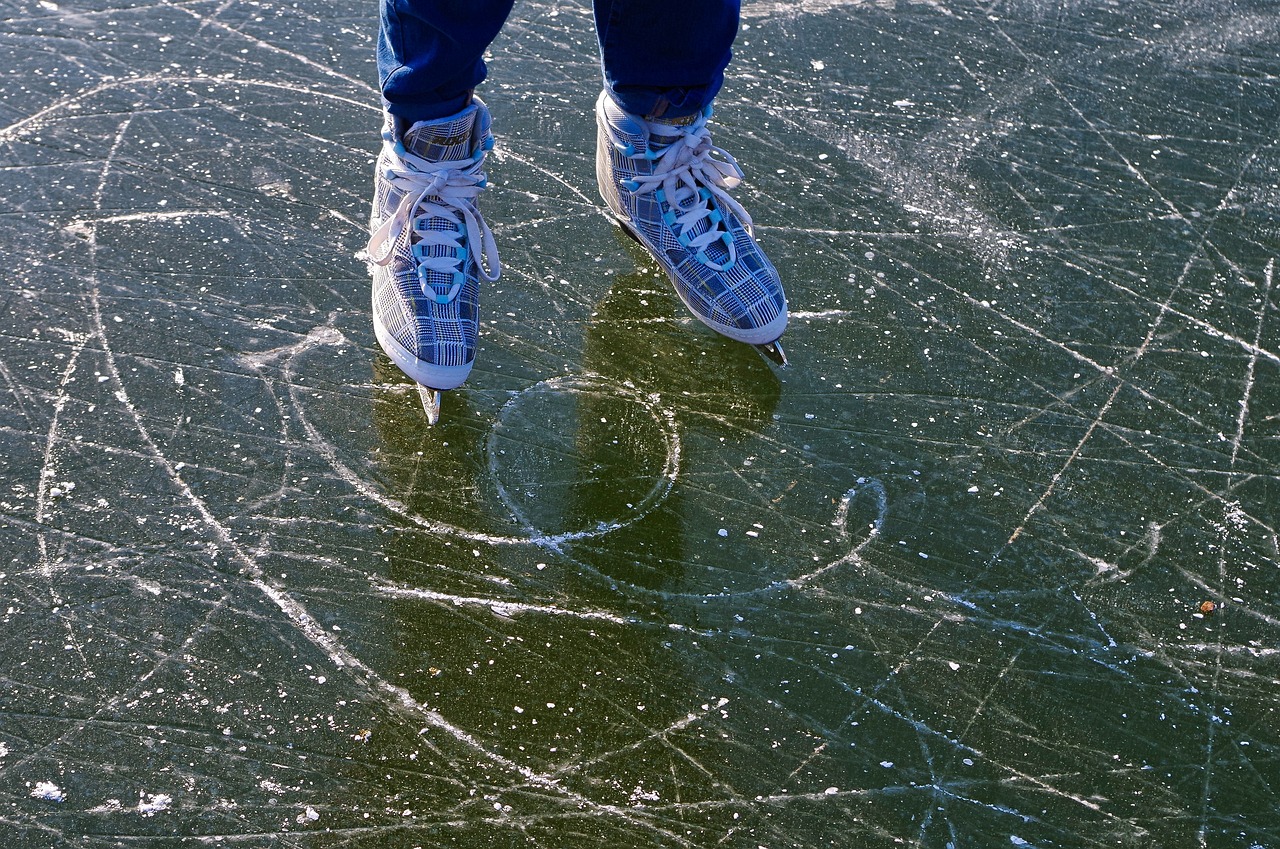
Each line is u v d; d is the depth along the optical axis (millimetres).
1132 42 2951
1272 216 2443
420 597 1579
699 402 1910
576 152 2404
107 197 2160
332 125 2408
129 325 1915
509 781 1389
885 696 1526
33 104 2365
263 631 1520
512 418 1846
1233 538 1775
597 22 1793
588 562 1649
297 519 1658
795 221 2299
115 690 1437
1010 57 2854
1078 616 1647
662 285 2125
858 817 1391
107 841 1291
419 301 1776
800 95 2643
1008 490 1817
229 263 2053
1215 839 1402
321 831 1320
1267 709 1554
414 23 1613
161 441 1741
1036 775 1455
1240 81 2846
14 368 1820
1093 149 2580
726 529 1718
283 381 1854
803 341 2041
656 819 1365
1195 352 2104
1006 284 2209
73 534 1604
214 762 1376
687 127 1936
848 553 1702
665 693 1503
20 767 1350
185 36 2617
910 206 2371
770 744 1459
